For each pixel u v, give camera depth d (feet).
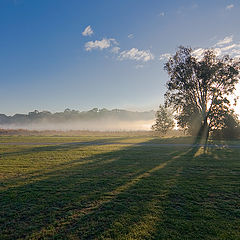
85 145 65.57
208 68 99.55
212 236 11.76
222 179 24.11
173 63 110.42
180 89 108.37
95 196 18.33
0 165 33.09
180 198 17.81
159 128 125.80
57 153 46.70
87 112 493.77
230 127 95.91
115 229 12.60
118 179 24.16
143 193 19.12
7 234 12.29
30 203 16.90
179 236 11.80
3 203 16.94
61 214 14.82
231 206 16.07
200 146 63.31
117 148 56.85
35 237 11.94
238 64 99.66
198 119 104.94
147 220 13.69
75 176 25.80
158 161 36.58
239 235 11.86
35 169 30.14
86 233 12.23
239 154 46.03
